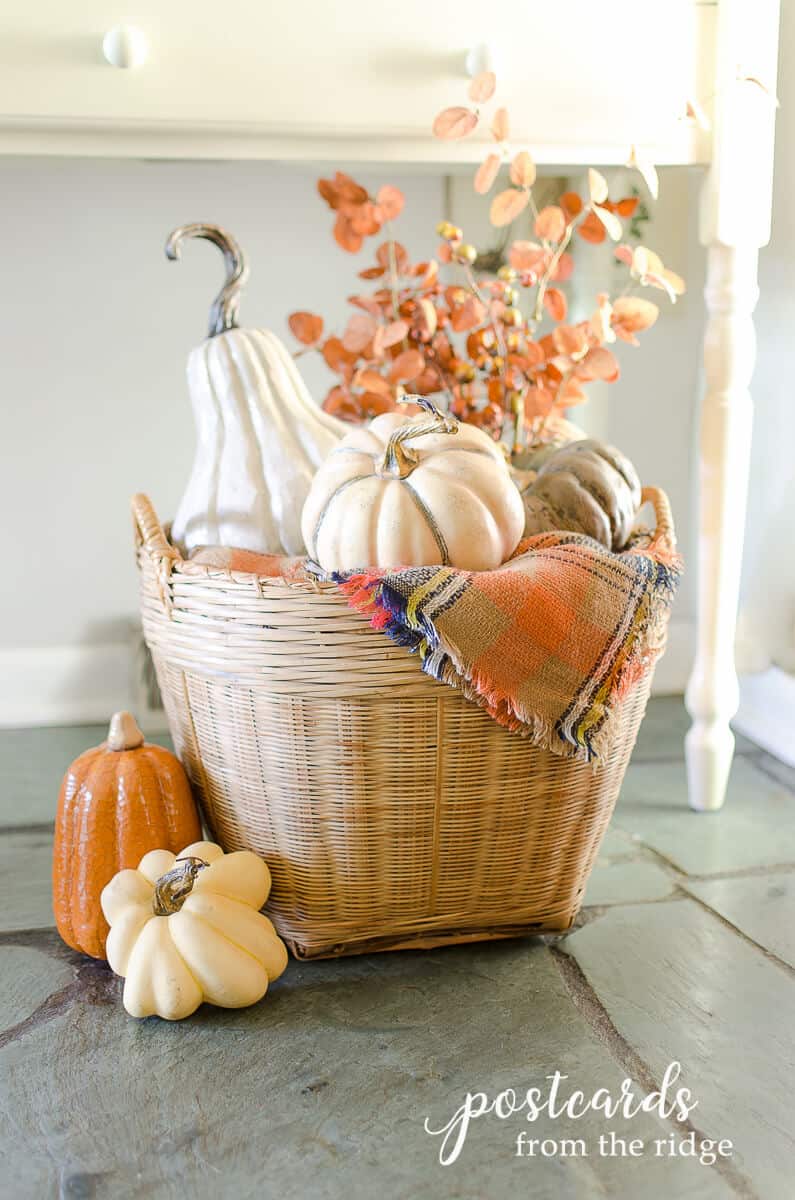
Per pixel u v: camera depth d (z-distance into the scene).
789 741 1.47
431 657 0.84
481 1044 0.86
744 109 1.15
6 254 1.57
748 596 1.48
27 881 1.15
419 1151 0.74
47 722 1.66
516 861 0.96
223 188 1.60
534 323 1.21
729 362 1.22
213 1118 0.77
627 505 1.04
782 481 1.42
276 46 1.06
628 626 0.88
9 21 1.02
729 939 1.02
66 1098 0.80
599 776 0.96
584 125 1.14
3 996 0.93
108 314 1.61
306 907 0.95
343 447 0.96
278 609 0.86
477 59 1.07
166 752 1.02
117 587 1.68
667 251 1.67
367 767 0.90
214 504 1.06
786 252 1.38
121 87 1.05
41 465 1.63
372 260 1.65
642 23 1.13
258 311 1.64
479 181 1.09
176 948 0.88
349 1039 0.86
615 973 0.96
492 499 0.90
